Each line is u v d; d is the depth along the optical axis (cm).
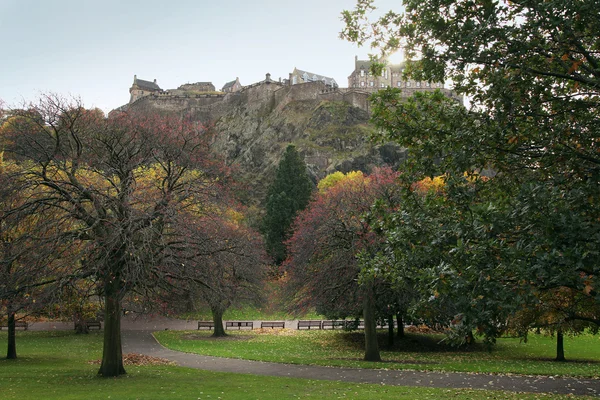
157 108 16625
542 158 1065
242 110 15900
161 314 2114
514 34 970
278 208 6894
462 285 830
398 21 1235
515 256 824
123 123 2377
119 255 1820
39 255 1720
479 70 1130
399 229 1065
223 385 1730
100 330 4388
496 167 1172
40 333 4172
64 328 4572
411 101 1231
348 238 2586
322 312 3409
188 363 2470
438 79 1156
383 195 2539
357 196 2716
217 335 4034
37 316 2395
